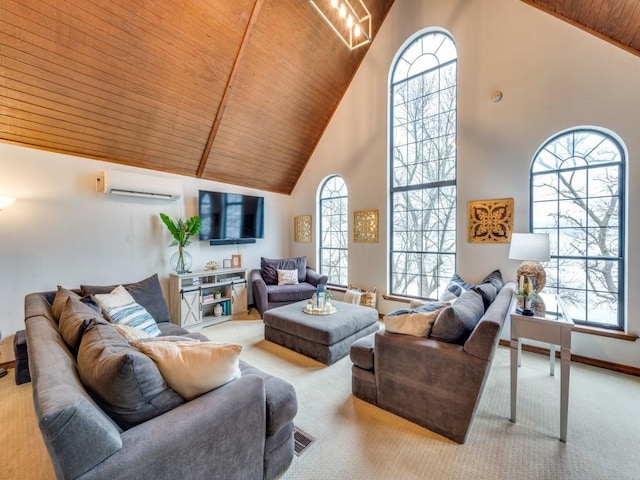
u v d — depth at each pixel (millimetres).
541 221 3234
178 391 1259
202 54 3309
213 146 4219
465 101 3578
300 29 3744
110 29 2705
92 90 2957
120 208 3670
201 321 4109
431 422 1949
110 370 1046
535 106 3129
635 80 2650
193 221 4094
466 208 3598
